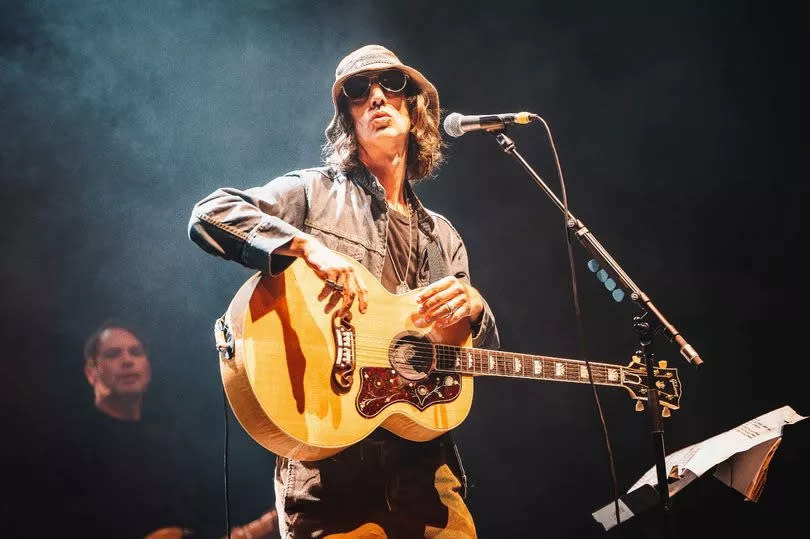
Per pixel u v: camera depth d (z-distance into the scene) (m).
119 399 6.00
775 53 7.11
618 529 3.76
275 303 2.91
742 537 4.52
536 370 3.60
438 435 3.29
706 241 7.08
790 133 7.03
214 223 2.97
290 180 3.39
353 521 3.05
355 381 3.03
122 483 5.64
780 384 6.71
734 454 3.76
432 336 3.33
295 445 2.86
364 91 3.65
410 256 3.58
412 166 3.87
